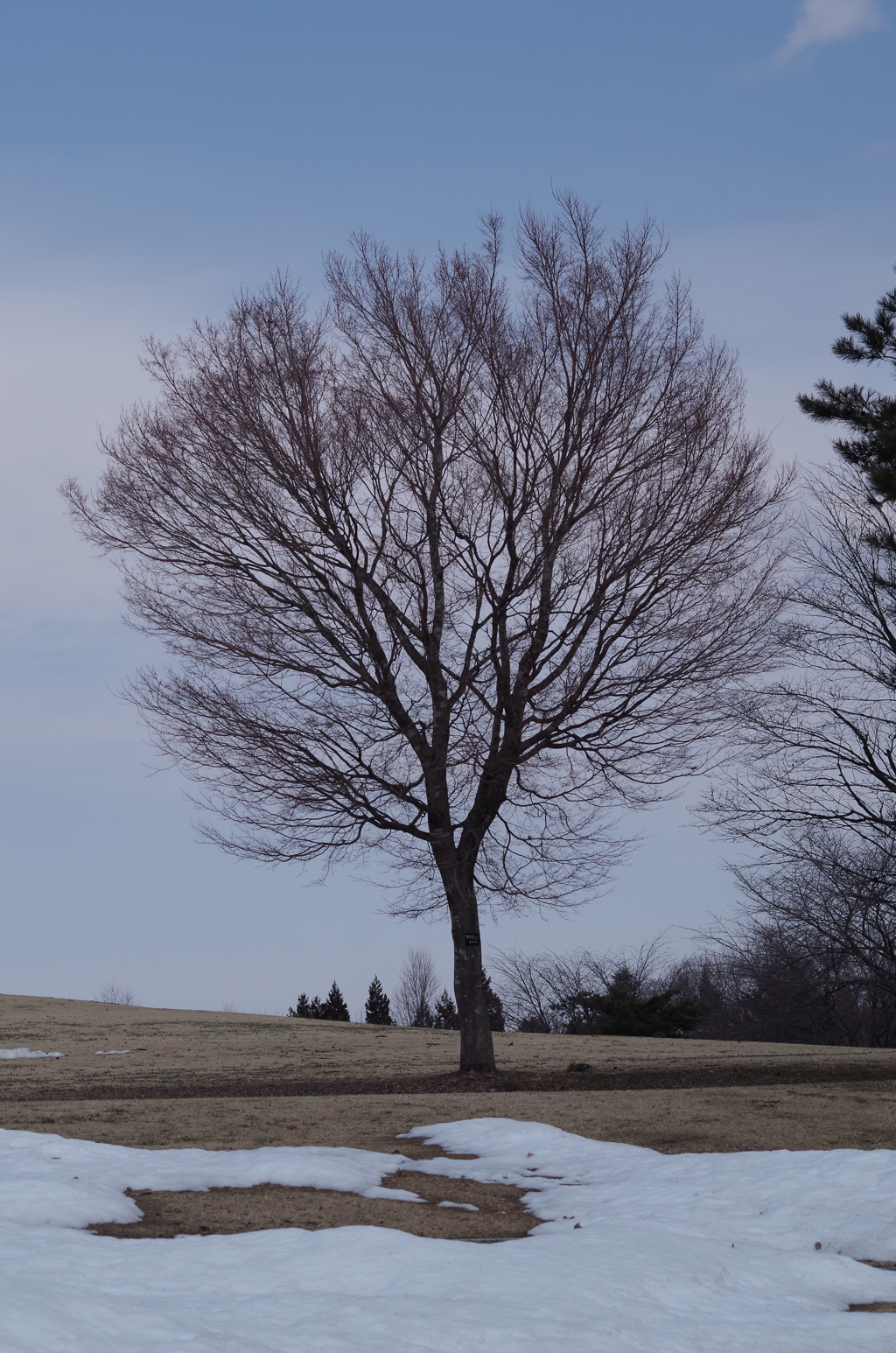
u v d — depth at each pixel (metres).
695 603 17.45
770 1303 6.70
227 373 17.66
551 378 17.86
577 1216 8.84
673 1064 20.45
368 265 18.22
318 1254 6.95
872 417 19.47
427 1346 5.39
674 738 17.72
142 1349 4.95
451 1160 10.98
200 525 17.59
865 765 21.03
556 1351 5.45
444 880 17.89
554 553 17.30
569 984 56.78
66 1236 7.35
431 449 17.75
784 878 29.69
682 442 17.45
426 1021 65.44
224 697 17.56
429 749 17.39
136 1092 17.03
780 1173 9.60
